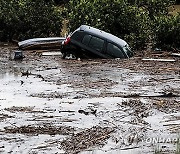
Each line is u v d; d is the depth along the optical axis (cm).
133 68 2381
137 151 1094
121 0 3441
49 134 1209
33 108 1475
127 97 1673
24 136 1189
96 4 3484
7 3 3759
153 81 2020
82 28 2739
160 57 2894
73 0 3562
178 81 2034
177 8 5194
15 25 3688
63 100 1598
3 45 3556
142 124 1326
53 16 3725
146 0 4047
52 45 3130
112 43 2705
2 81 1944
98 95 1694
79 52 2688
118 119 1372
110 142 1157
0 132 1218
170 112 1466
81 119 1361
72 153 1070
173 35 3309
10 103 1537
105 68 2364
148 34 3409
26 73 2131
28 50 3116
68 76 2108
